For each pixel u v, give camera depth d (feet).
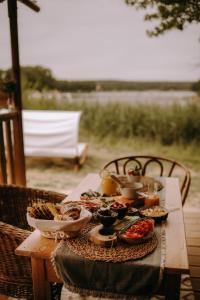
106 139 27.68
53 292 6.41
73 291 5.10
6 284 6.69
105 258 4.89
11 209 9.30
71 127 20.18
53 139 20.47
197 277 8.55
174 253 5.11
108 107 28.14
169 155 23.88
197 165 21.88
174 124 25.68
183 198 8.65
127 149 25.95
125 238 5.33
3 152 11.55
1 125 11.33
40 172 20.86
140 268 4.78
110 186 7.64
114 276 4.90
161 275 4.70
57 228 5.38
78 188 8.25
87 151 23.76
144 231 5.47
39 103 30.22
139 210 6.70
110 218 5.46
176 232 5.86
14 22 11.44
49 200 8.79
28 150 20.81
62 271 5.07
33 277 5.47
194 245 10.22
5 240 6.25
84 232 5.80
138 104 28.12
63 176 19.86
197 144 25.17
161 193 7.98
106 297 5.01
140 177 8.70
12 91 11.93
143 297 4.89
